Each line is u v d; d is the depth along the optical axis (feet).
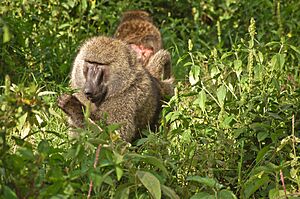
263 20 59.36
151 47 53.57
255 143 34.83
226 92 36.96
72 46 50.70
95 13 55.88
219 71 37.78
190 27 61.62
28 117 26.45
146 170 26.86
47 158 27.61
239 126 35.06
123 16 56.13
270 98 36.55
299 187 29.76
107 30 57.21
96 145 27.53
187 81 50.16
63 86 46.52
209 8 62.59
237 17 61.16
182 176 30.81
